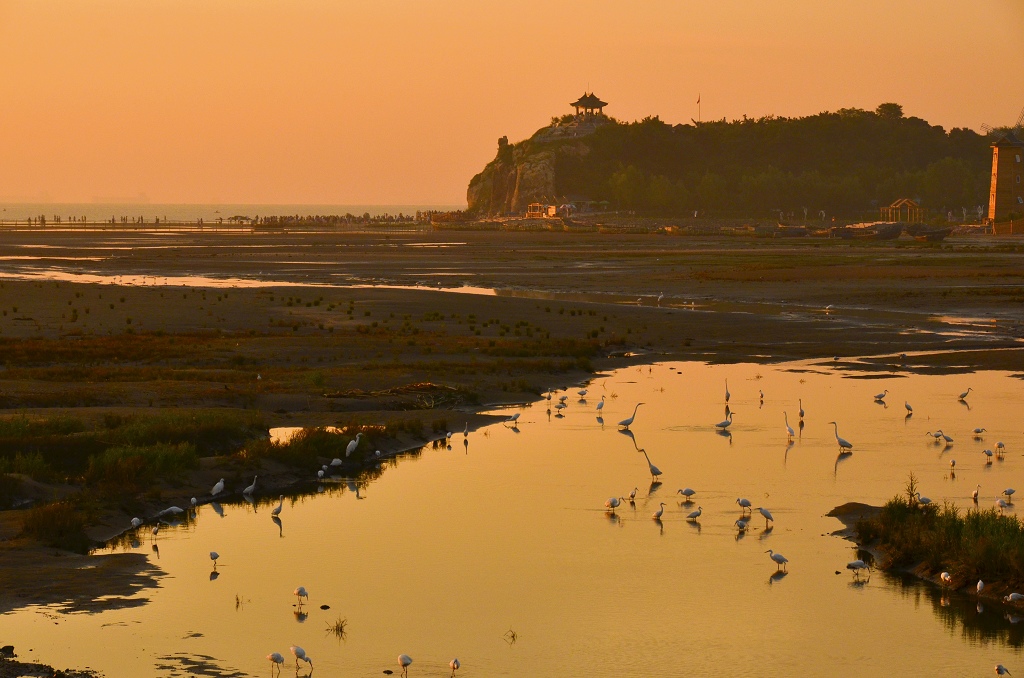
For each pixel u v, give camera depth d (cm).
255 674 2805
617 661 2944
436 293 14438
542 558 3816
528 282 16875
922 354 9088
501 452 5522
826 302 13362
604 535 4081
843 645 3047
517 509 4444
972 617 3250
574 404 6888
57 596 3347
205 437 5431
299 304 12800
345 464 5231
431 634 3127
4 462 4662
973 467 5094
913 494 4184
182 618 3195
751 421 6284
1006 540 3562
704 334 10419
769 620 3228
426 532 4134
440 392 6988
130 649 2944
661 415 6494
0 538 3894
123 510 4331
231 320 11262
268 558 3812
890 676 2850
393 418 6284
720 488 4741
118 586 3462
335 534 4116
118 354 8475
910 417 6362
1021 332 10375
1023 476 4903
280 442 5472
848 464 5175
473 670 2872
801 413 6209
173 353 8556
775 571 3672
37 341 9325
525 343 9425
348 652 2978
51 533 3934
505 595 3447
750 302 13538
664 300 13912
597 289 15625
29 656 2866
